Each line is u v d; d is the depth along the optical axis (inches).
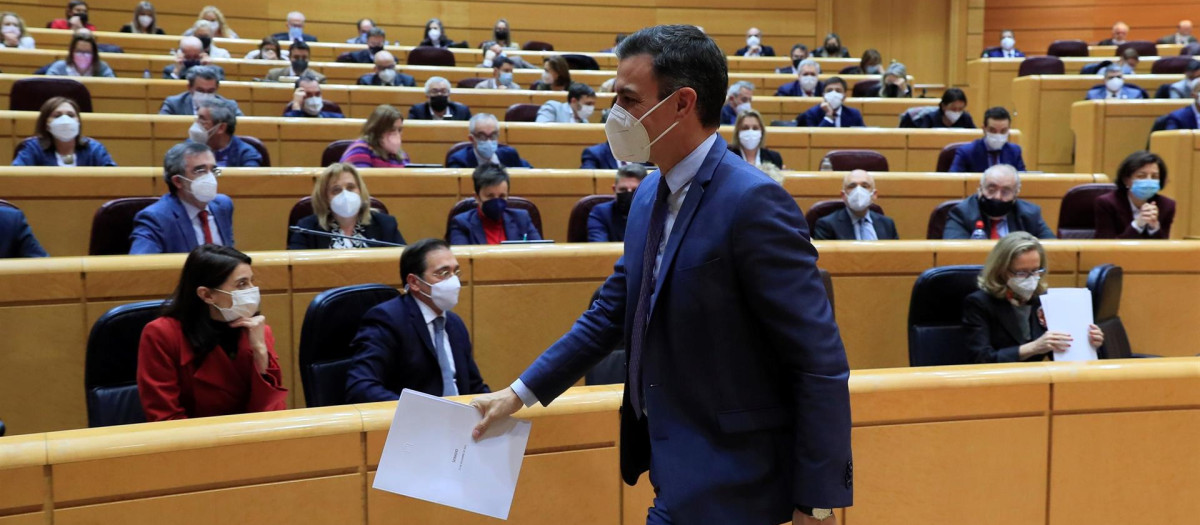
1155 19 535.8
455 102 296.0
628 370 57.9
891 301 150.3
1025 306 124.2
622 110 53.8
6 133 213.3
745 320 53.0
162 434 67.5
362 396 99.7
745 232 51.3
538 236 177.9
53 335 122.0
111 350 98.3
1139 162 182.2
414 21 490.6
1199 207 247.4
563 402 77.5
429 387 106.7
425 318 108.1
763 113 334.6
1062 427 85.4
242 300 95.8
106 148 221.1
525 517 77.1
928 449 83.7
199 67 245.0
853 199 175.5
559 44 510.9
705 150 54.4
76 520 65.3
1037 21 552.7
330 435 71.7
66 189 174.4
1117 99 297.6
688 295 52.8
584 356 61.8
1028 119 326.0
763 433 54.2
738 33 523.5
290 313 132.2
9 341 120.3
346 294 107.8
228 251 96.7
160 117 225.6
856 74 412.2
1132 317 152.3
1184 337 152.9
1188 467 87.0
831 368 50.9
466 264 139.3
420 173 195.3
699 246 52.5
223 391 96.7
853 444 82.6
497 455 62.4
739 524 53.0
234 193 186.4
